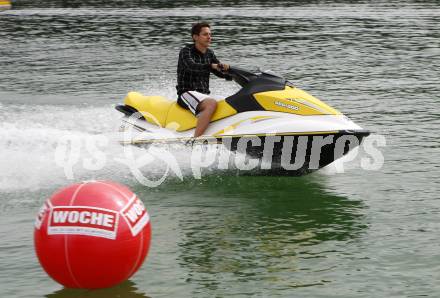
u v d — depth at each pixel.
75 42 42.38
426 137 18.89
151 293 9.22
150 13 63.50
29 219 12.22
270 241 11.24
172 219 12.37
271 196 13.84
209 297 9.11
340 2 76.25
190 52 16.27
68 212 8.67
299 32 47.06
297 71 30.98
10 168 15.12
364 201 13.48
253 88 15.34
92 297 9.08
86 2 80.81
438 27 49.38
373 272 9.95
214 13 62.56
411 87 27.20
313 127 14.42
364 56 36.09
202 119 15.42
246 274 9.88
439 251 10.76
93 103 22.69
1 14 64.69
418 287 9.42
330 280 9.66
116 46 40.25
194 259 10.45
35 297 9.09
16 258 10.48
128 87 26.22
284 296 9.13
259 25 51.69
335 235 11.52
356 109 22.91
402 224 12.09
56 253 8.66
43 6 75.12
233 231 11.73
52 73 29.92
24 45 40.97
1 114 20.53
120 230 8.71
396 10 64.62
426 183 14.68
